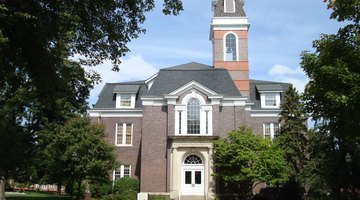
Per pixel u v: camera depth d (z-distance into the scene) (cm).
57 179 3456
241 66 5247
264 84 5178
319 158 3159
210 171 3947
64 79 1673
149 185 4081
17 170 3619
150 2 1616
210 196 3884
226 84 4409
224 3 5494
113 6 1561
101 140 3353
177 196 3934
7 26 1359
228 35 5372
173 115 4197
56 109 3581
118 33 1616
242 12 5447
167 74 4544
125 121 4878
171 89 4381
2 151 3073
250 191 3878
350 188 2952
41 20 1432
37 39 1458
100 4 1514
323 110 1662
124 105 4978
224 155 3684
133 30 1658
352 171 2891
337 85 1525
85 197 4034
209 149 4000
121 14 1614
